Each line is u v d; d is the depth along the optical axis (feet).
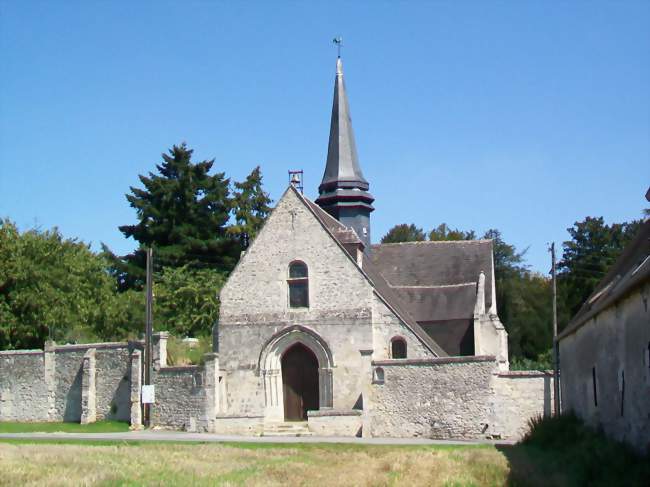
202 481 62.75
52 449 84.84
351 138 164.45
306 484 61.41
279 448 89.71
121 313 178.40
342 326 121.70
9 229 156.97
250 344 124.26
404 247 162.71
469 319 143.23
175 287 192.65
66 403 133.18
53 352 135.03
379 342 121.29
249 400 122.93
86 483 60.39
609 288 86.94
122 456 78.48
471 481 61.31
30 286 154.61
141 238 215.51
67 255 168.04
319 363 122.01
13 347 151.94
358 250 131.44
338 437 111.75
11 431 120.57
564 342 102.73
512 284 216.74
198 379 120.06
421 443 99.45
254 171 224.33
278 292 124.77
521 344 211.00
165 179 214.69
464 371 109.70
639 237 90.58
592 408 82.69
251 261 126.41
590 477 59.26
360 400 119.34
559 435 86.53
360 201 161.07
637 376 62.95
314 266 124.16
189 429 119.14
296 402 123.75
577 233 216.54
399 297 148.77
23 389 135.85
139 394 124.47
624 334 67.00
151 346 124.16
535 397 107.45
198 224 215.10
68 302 162.09
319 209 140.26
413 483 61.05
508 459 72.23
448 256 158.71
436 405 110.11
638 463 59.72
